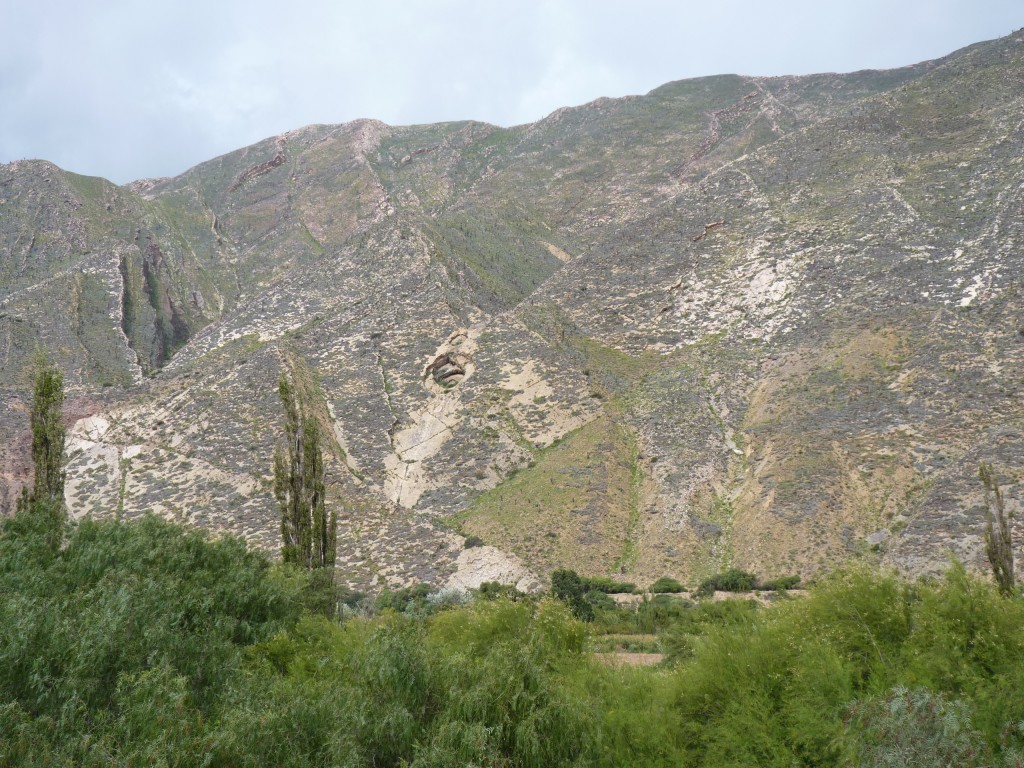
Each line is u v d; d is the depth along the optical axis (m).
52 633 18.03
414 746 16.47
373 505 70.56
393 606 52.25
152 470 77.88
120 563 27.45
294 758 15.77
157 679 17.16
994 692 14.29
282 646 23.55
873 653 16.17
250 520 67.56
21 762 14.26
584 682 18.94
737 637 17.03
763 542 57.44
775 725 15.33
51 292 132.50
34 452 33.59
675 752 15.95
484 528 65.50
